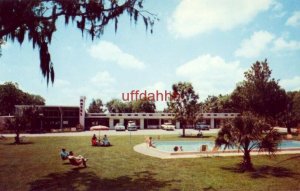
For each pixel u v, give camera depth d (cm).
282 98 5116
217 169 1938
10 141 3916
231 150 2820
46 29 1426
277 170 1914
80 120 6688
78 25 1401
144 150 2956
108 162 2219
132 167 2009
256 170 1914
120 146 3319
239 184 1519
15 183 1541
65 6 1308
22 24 1286
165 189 1415
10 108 9500
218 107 9769
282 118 5584
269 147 1920
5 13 1193
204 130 6819
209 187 1453
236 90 5747
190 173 1805
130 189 1412
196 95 5000
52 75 1413
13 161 2258
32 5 1237
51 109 6412
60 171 1867
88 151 2870
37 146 3300
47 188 1428
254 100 5081
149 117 7394
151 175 1744
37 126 6266
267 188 1437
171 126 6738
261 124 1947
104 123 7294
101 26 1463
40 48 1388
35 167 2008
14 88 9606
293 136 4925
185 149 3581
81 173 1805
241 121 1967
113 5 1424
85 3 1369
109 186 1471
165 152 2659
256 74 5188
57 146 3303
